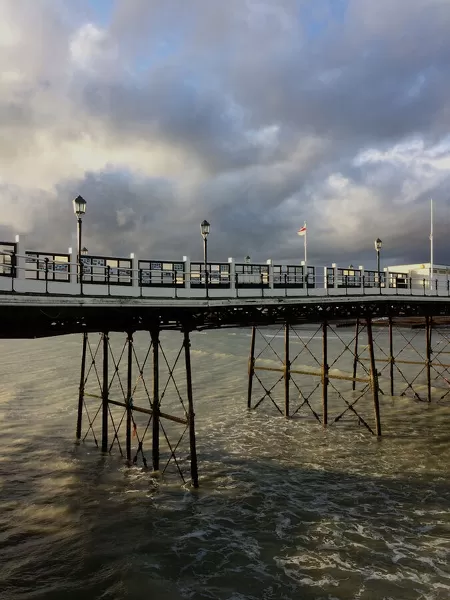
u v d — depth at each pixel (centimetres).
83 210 1413
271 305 1991
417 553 1085
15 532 1198
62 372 3844
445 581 973
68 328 1435
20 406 2595
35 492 1446
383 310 2611
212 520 1262
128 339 1702
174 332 8381
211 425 2236
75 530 1205
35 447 1881
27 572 1023
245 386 3209
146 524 1237
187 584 973
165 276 1897
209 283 2088
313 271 2734
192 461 1489
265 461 1730
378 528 1211
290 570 1025
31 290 1236
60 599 926
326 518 1270
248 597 930
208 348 5709
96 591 949
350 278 2984
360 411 2489
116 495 1423
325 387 2242
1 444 1914
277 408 2531
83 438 2003
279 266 2473
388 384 3180
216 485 1503
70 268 1609
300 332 7681
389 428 2155
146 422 2281
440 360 4194
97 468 1650
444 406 2573
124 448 1884
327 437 2030
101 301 1386
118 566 1035
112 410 2516
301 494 1431
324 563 1052
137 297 1480
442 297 3023
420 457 1747
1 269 1389
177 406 2633
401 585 962
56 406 2602
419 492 1430
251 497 1408
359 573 1010
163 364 4291
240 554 1092
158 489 1470
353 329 7806
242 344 6069
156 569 1025
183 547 1121
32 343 6662
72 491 1448
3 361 4594
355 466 1667
